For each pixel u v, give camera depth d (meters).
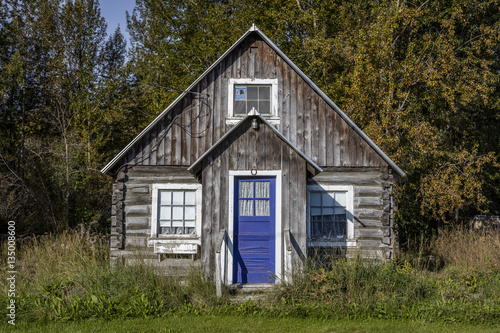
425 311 7.95
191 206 11.04
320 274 8.80
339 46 17.88
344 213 11.05
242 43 11.66
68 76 22.12
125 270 9.11
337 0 20.75
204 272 9.24
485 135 21.55
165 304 8.18
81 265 10.53
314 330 7.09
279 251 9.34
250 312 7.98
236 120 11.33
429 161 16.36
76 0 23.12
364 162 11.12
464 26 18.52
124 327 7.16
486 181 22.36
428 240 18.97
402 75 16.33
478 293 9.10
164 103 22.52
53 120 20.25
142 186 10.95
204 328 7.14
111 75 22.67
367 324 7.42
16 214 17.31
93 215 19.06
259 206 9.57
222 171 9.55
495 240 13.20
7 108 20.25
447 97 15.80
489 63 17.31
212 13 22.55
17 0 23.08
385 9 16.59
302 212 9.42
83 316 7.79
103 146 20.70
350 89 16.38
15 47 22.02
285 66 11.56
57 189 19.06
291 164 9.55
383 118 15.62
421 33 19.44
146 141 11.06
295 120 11.30
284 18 20.70
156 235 10.79
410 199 18.59
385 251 10.81
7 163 18.66
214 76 11.50
